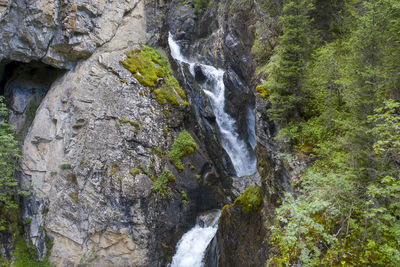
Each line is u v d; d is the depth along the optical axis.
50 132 11.55
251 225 8.27
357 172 5.21
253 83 10.95
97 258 10.13
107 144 10.99
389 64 5.37
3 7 10.37
